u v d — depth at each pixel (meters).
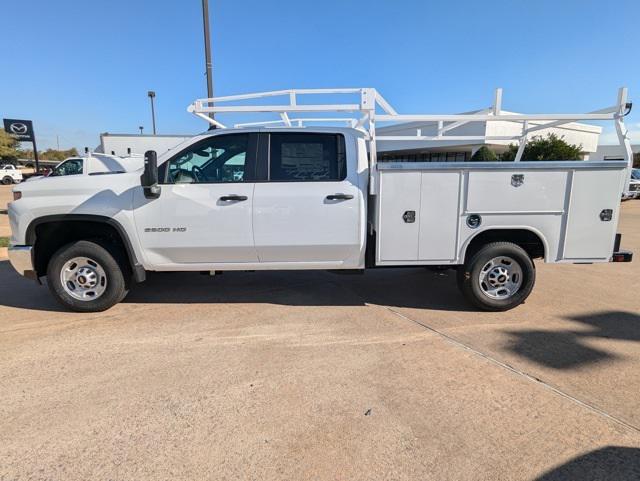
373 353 3.76
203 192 4.48
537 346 3.91
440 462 2.39
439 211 4.47
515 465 2.37
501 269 4.72
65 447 2.51
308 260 4.71
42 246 4.79
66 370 3.44
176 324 4.43
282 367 3.50
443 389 3.16
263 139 4.57
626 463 2.38
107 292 4.68
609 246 4.56
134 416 2.82
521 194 4.45
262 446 2.53
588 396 3.07
